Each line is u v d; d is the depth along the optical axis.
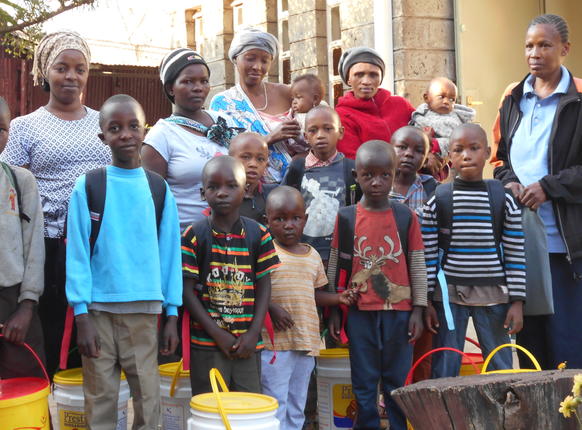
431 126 5.74
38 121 4.34
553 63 4.54
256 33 5.16
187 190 4.50
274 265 4.07
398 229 4.36
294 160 4.87
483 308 4.38
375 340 4.30
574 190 4.41
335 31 8.67
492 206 4.41
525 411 2.98
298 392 4.29
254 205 4.57
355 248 4.37
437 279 4.42
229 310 3.92
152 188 3.81
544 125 4.59
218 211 3.96
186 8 11.32
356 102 5.51
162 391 4.21
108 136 3.75
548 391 3.01
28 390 3.47
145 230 3.72
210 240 3.96
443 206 4.43
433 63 7.81
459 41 7.89
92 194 3.68
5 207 3.79
